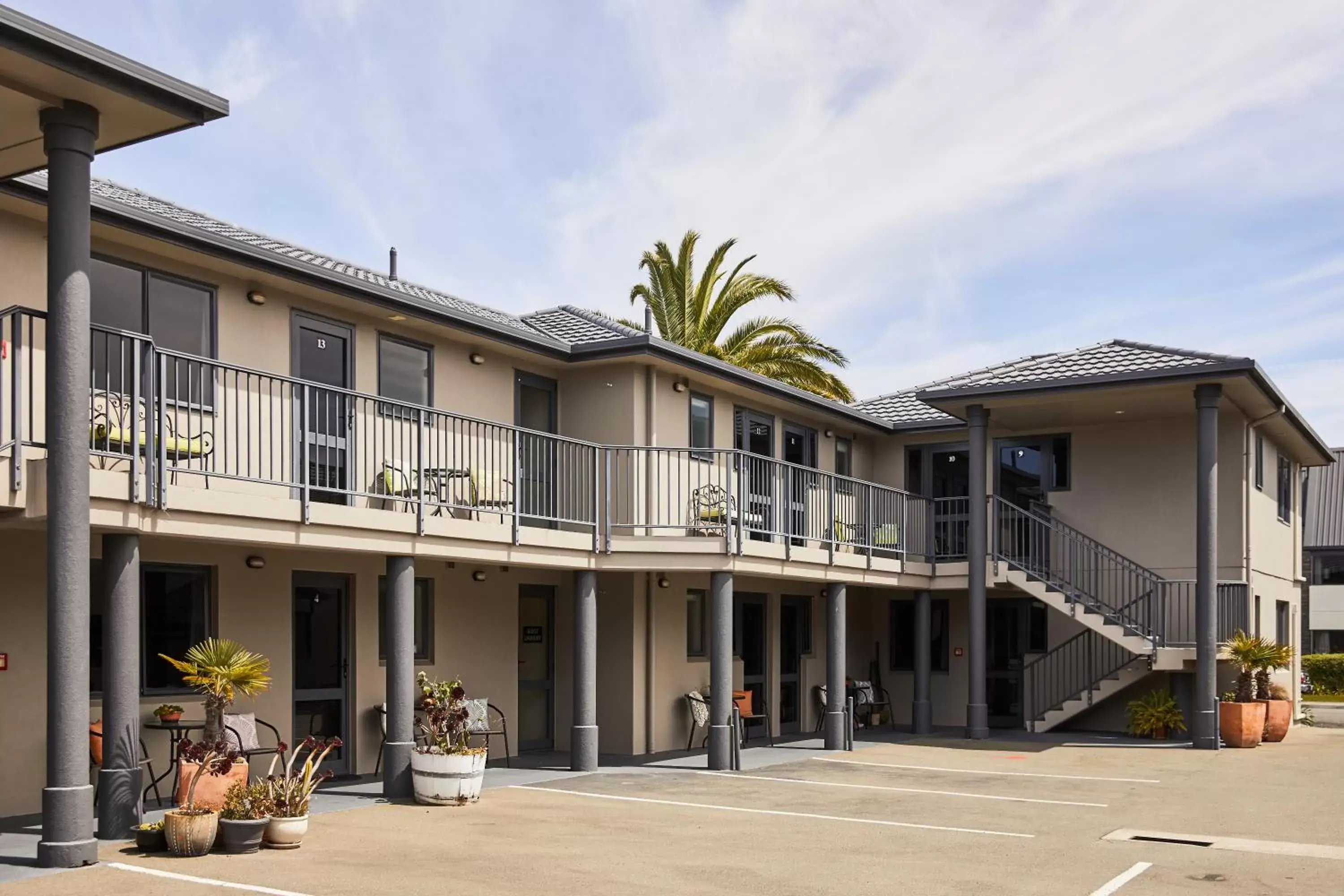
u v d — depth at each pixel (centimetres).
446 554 1345
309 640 1443
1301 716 2616
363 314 1515
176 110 945
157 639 1267
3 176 1048
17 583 1148
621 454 1788
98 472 970
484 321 1611
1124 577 2256
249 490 1343
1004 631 2373
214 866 923
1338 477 4075
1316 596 3931
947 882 913
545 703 1838
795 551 1753
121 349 998
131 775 1011
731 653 1655
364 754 1491
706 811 1256
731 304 3384
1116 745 1975
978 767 1662
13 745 1136
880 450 2534
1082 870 962
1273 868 979
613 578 1833
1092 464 2323
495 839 1070
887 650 2512
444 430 1384
